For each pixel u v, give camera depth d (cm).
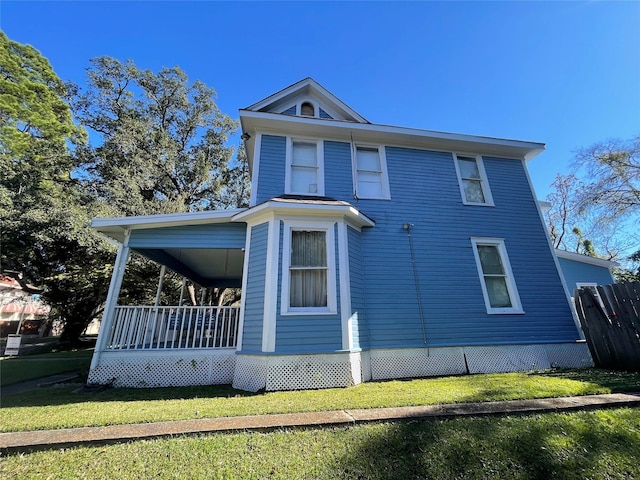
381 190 774
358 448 265
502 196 833
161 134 1975
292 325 550
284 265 584
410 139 817
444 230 753
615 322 584
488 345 662
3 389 583
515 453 257
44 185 1520
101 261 1472
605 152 1469
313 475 230
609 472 238
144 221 612
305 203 603
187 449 264
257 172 723
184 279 1014
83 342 1580
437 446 265
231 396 465
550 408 340
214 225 663
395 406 362
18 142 1530
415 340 640
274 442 276
